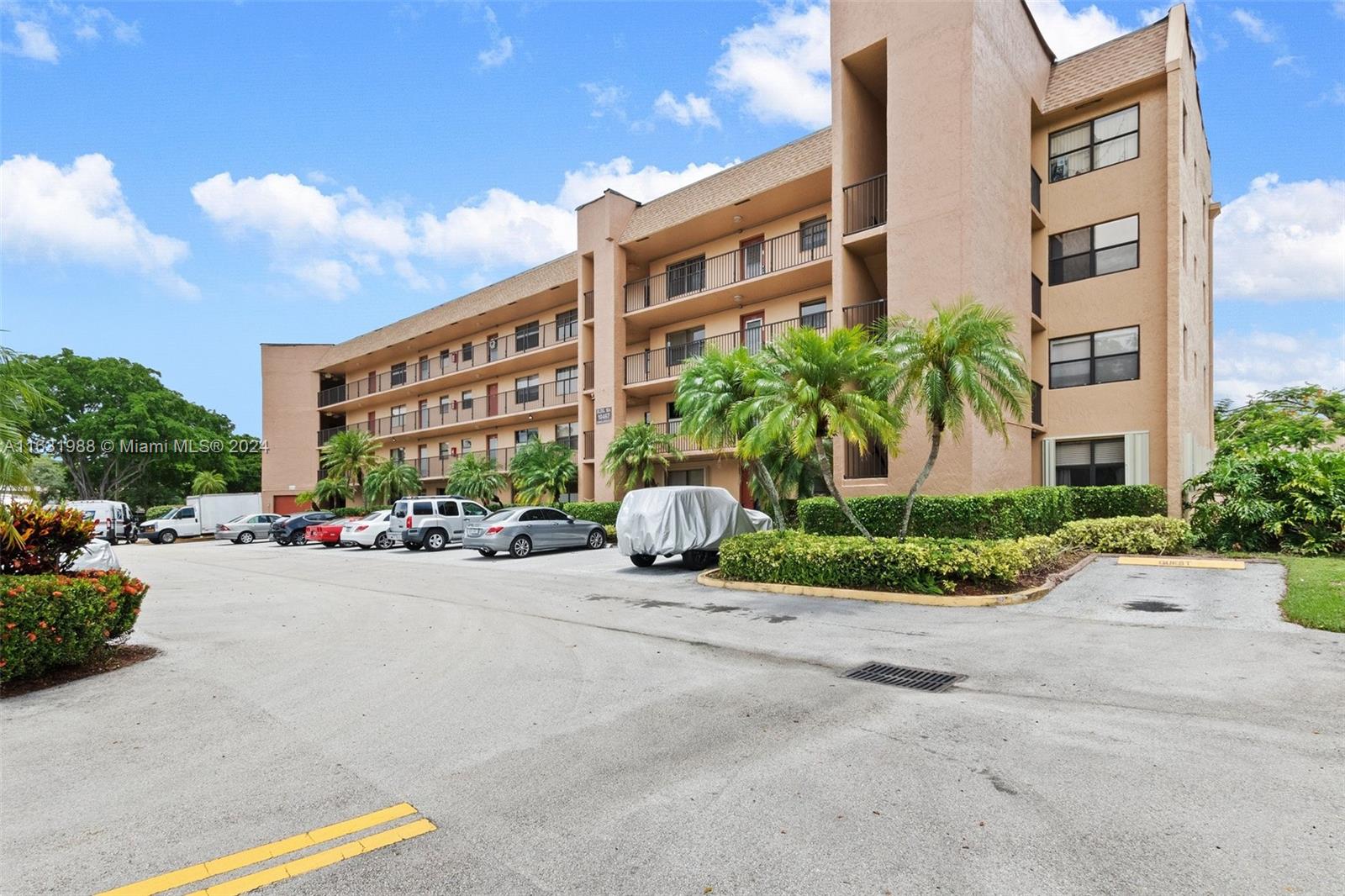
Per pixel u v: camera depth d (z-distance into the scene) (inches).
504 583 538.0
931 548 404.5
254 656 293.9
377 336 1674.5
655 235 973.2
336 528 1086.4
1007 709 202.5
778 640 305.1
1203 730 180.7
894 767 162.6
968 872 117.8
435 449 1561.3
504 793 153.6
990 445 576.4
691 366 613.0
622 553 605.3
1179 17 657.6
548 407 1216.2
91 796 155.0
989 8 601.9
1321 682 218.1
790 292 884.6
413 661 280.7
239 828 139.3
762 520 664.4
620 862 123.7
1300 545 506.9
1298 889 111.3
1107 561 499.2
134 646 315.6
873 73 684.7
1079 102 693.9
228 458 2186.3
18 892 117.3
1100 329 677.3
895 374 424.8
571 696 226.5
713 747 177.6
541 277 1212.5
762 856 124.6
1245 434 834.2
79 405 1841.8
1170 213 625.3
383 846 131.0
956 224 565.6
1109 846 125.5
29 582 258.7
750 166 877.8
